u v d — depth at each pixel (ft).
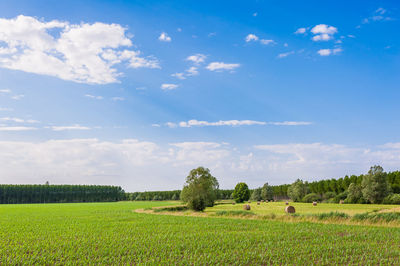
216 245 79.82
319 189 516.32
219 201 483.92
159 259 65.31
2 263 60.75
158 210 234.99
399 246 77.71
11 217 179.11
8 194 569.64
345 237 91.30
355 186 359.25
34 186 604.08
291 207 201.26
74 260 64.28
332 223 128.16
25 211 251.39
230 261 63.46
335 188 480.23
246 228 115.85
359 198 350.43
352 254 69.72
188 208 237.86
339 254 69.41
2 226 126.62
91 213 214.07
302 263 61.46
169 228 116.88
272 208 274.16
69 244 80.48
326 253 69.15
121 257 66.95
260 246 79.00
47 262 61.77
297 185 469.57
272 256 68.03
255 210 242.99
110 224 132.67
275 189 608.19
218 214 176.96
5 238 91.61
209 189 227.61
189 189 226.79
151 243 82.17
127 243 82.64
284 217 146.20
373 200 331.98
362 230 104.83
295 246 78.95
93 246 78.89
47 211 248.52
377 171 335.47
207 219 154.51
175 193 627.05
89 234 100.48
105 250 72.84
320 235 96.12
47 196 614.34
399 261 62.44
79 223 138.51
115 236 95.71
